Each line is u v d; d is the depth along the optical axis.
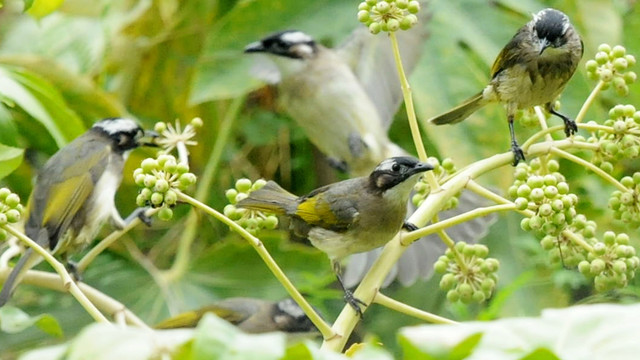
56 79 12.25
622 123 7.69
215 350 4.18
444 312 12.62
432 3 12.91
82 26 13.41
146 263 12.75
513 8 12.88
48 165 11.02
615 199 7.73
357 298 7.03
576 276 11.85
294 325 11.53
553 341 4.66
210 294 12.48
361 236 8.80
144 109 13.72
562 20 9.65
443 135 12.16
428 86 12.48
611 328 4.66
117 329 4.36
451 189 7.65
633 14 13.82
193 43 13.65
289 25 12.83
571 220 7.19
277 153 13.87
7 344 12.07
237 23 12.66
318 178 14.16
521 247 12.59
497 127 12.16
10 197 7.10
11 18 13.74
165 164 6.99
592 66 8.04
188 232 12.76
